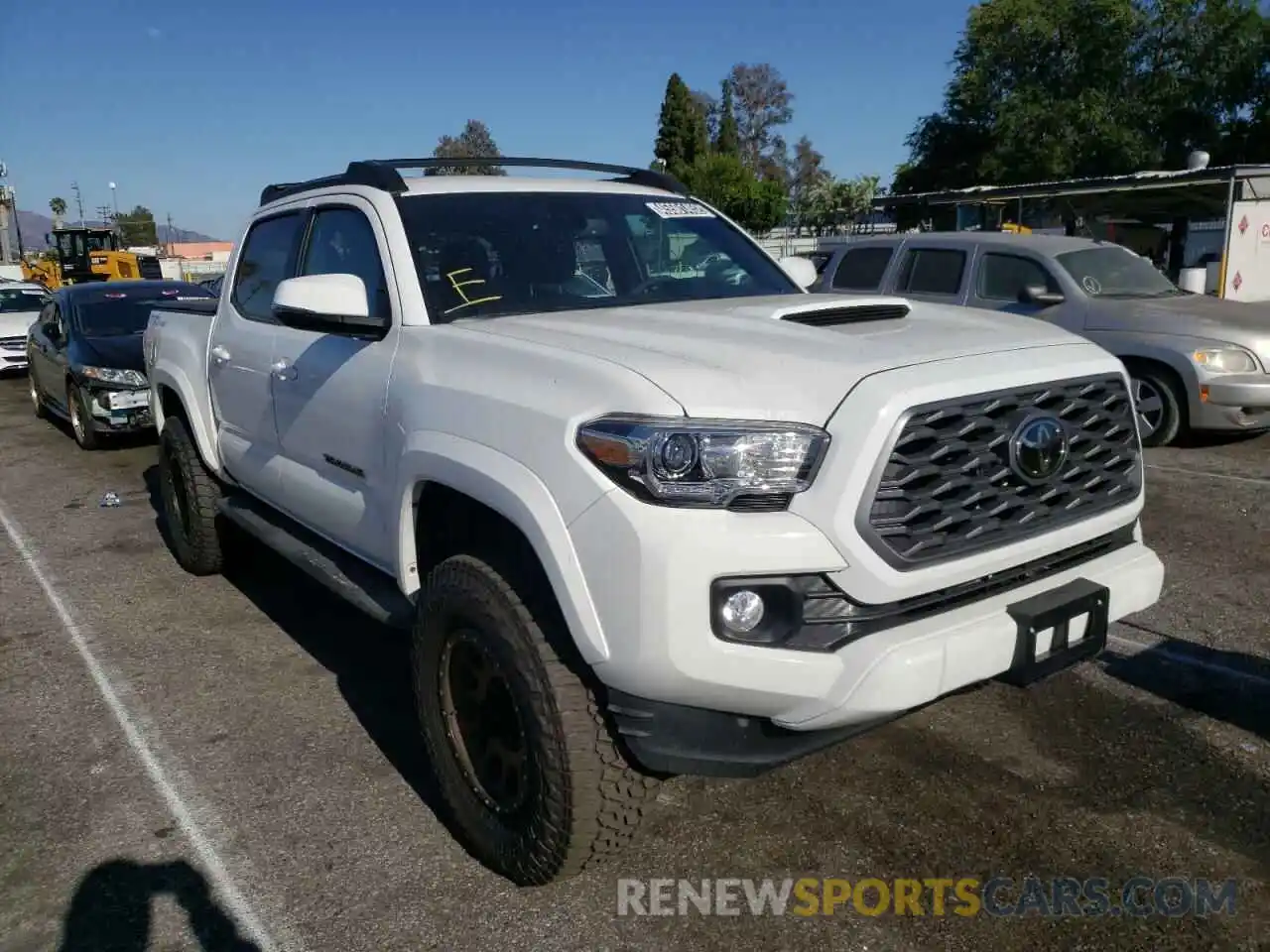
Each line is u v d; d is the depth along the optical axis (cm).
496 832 302
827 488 248
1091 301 868
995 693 415
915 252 992
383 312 364
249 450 476
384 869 315
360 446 361
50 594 581
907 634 258
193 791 363
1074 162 3175
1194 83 3078
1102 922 282
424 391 321
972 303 936
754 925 285
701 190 5072
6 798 363
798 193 7519
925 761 367
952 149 3534
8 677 468
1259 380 784
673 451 247
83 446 1011
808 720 256
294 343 416
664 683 250
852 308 337
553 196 414
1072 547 301
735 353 277
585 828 278
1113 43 3102
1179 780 349
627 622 250
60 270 3631
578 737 272
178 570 616
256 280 484
